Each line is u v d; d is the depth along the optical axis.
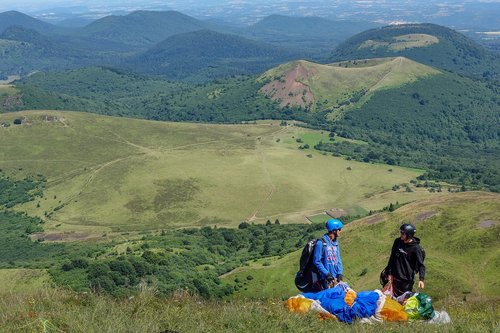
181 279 90.50
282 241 130.88
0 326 10.96
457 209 83.94
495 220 76.31
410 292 13.99
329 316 12.98
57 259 119.94
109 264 85.56
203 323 11.52
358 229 91.50
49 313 11.74
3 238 163.00
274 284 88.56
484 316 16.22
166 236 140.75
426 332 11.97
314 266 13.71
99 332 10.38
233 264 106.12
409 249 14.03
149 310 12.23
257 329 11.54
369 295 13.19
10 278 81.81
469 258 69.81
